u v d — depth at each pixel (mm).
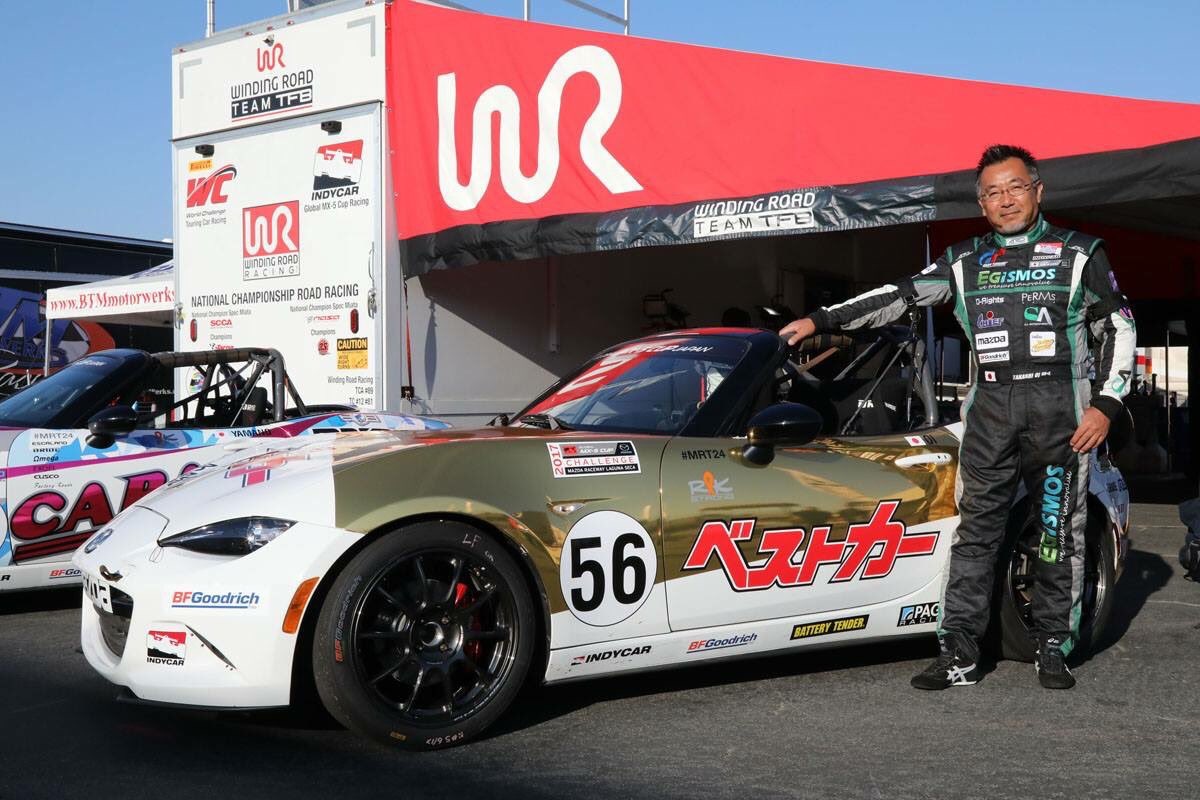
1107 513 4238
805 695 3686
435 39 7883
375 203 7906
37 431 5102
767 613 3609
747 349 3959
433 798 2727
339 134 8078
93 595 3252
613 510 3352
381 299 7883
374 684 3002
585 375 4270
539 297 8922
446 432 3619
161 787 2811
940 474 3969
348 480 3076
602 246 7262
